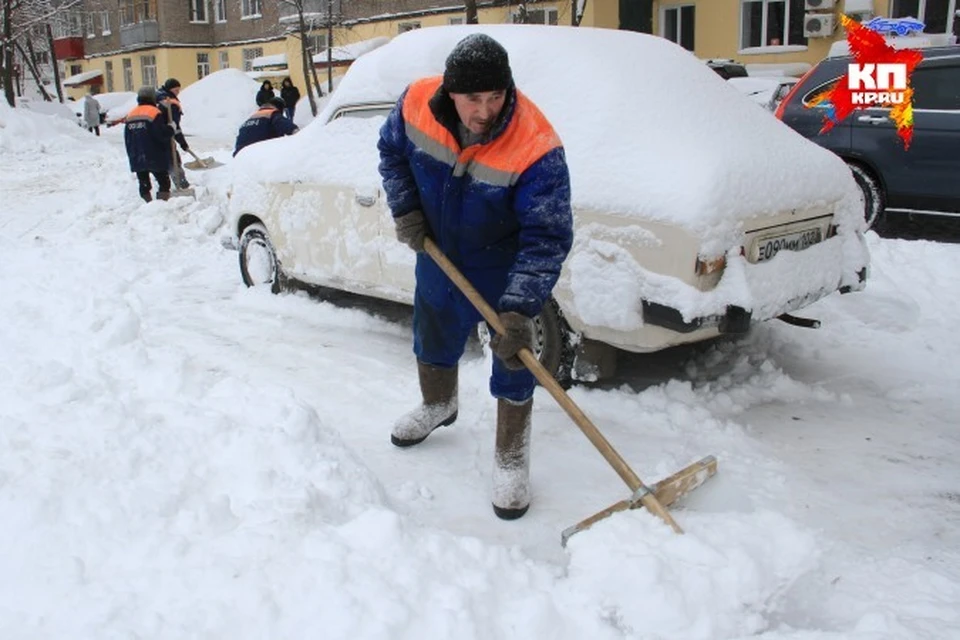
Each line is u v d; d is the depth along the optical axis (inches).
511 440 126.9
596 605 99.7
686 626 97.0
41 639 87.6
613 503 130.7
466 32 189.2
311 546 101.3
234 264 288.7
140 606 92.4
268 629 90.1
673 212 142.7
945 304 216.2
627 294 149.7
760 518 113.7
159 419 135.4
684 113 159.8
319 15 1019.9
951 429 157.6
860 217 175.0
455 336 140.7
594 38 177.8
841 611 104.5
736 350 193.5
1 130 739.4
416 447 148.1
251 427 130.0
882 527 125.0
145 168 394.3
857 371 184.5
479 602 97.2
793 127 328.5
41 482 111.7
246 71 1448.1
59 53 1787.6
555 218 114.4
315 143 213.5
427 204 124.5
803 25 778.8
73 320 185.3
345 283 209.5
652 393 168.4
